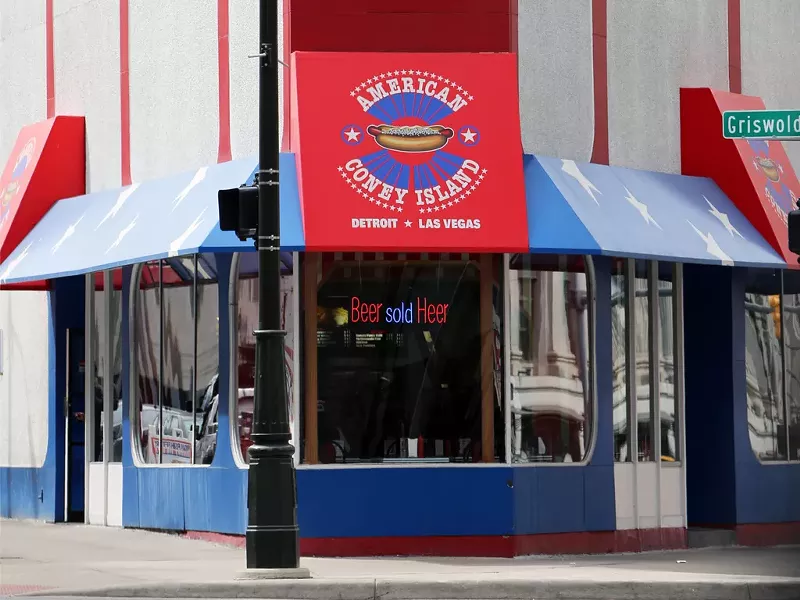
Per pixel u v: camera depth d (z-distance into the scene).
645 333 27.59
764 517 28.98
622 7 27.33
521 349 25.30
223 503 25.62
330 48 24.81
